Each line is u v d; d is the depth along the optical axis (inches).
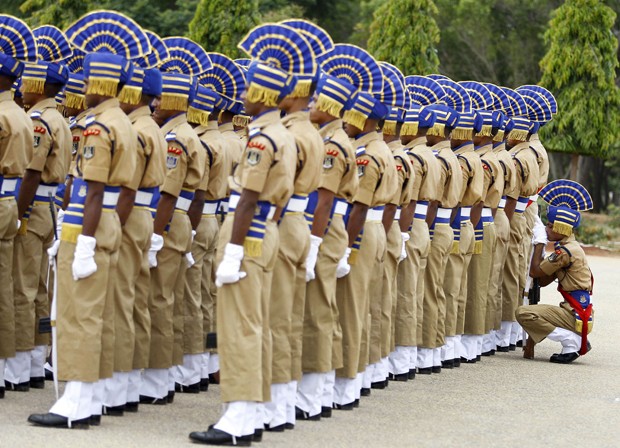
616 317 1280.8
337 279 685.3
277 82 562.6
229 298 562.9
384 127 764.0
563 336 965.8
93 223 570.3
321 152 599.5
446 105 879.1
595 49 2486.5
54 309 587.8
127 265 624.4
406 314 831.1
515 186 1007.0
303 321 645.3
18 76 645.9
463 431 647.1
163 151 634.2
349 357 689.6
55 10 2154.3
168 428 600.7
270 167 558.3
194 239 733.3
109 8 2484.0
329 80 622.8
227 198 757.3
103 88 580.4
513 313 1037.2
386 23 2244.1
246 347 560.4
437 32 2247.8
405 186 767.7
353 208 674.8
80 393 574.9
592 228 2586.1
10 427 566.3
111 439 555.5
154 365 677.3
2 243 652.7
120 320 624.4
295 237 597.3
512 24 3321.9
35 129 667.4
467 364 946.7
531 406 744.3
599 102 2500.0
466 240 917.2
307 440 594.6
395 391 781.9
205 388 748.0
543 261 986.1
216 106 740.0
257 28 577.9
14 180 647.1
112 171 580.4
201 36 1855.3
